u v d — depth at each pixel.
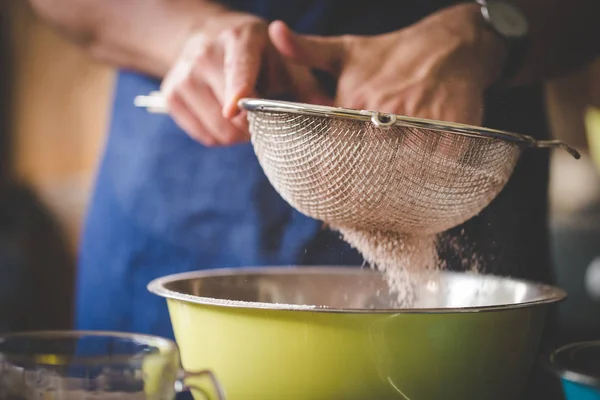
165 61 0.92
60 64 1.29
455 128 0.50
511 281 0.61
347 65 0.65
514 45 0.68
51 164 1.31
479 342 0.48
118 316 1.03
